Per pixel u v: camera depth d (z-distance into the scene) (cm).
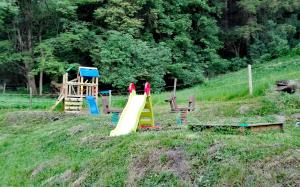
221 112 1505
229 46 4438
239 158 691
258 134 882
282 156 662
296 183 592
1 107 2383
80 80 2242
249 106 1488
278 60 3866
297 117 1258
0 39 3738
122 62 3181
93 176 874
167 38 3819
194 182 691
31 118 1909
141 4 3572
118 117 1443
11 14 3328
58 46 3362
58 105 2316
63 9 3362
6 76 3738
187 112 1450
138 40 3322
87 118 1675
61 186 913
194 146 790
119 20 3456
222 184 651
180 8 4038
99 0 3503
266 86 1777
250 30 4188
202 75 3653
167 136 904
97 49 3312
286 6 4244
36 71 3297
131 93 1249
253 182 624
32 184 999
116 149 940
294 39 4434
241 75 3256
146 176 774
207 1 4338
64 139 1304
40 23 3594
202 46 4138
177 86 3594
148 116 1220
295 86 1592
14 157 1307
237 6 4403
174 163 766
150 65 3306
